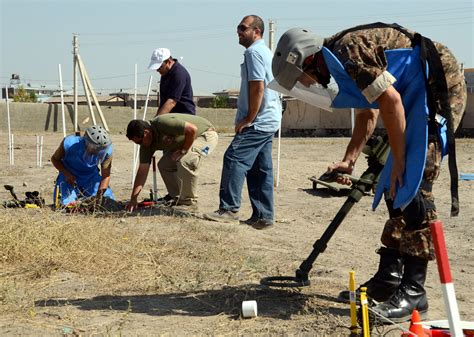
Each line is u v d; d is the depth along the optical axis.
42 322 4.11
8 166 14.37
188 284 4.96
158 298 4.65
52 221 6.12
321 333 3.89
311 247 6.53
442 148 4.07
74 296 4.69
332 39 4.12
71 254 5.55
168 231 6.79
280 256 6.04
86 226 6.11
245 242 6.60
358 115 4.57
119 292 4.80
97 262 5.48
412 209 4.06
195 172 8.36
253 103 7.25
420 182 3.81
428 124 3.98
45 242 5.66
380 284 4.32
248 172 7.50
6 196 9.59
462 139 27.97
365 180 4.42
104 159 8.38
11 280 5.01
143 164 8.10
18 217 6.37
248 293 4.68
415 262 4.12
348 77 3.92
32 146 22.41
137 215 7.71
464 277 5.38
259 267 5.50
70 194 8.23
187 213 7.97
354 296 3.44
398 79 3.93
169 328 4.02
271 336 3.88
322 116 35.88
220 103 60.34
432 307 4.52
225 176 7.41
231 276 5.14
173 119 8.09
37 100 58.97
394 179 3.92
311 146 24.89
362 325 3.37
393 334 3.90
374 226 7.76
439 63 3.93
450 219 8.09
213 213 7.47
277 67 4.26
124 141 26.73
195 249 6.05
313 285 4.95
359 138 4.56
